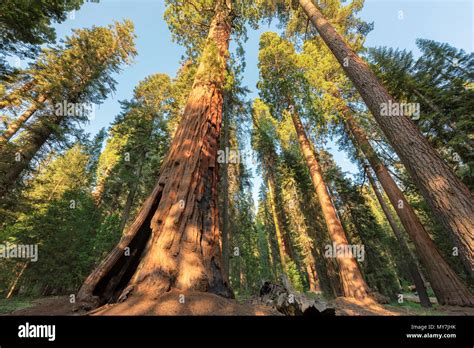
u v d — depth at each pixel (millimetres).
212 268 3650
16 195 10266
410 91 10148
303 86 11156
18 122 10570
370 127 11562
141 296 2750
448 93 9148
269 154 18219
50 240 12656
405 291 22844
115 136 17656
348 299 7543
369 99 5262
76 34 14953
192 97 6406
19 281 14102
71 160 20641
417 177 4047
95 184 20641
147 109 18156
